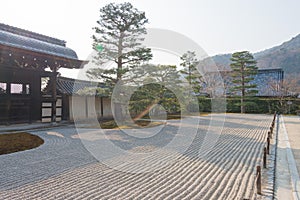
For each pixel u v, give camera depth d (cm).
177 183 402
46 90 1558
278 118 1948
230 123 1481
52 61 1302
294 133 1034
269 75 3136
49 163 532
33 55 1167
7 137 909
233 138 904
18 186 386
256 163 531
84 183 401
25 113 1346
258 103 2734
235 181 410
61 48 1388
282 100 2642
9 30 1299
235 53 2591
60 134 998
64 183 401
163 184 397
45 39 1469
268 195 345
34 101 1389
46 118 1481
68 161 550
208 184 396
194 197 342
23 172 464
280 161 543
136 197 342
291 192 358
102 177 434
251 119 1808
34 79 1389
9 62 1205
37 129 1152
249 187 380
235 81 2633
